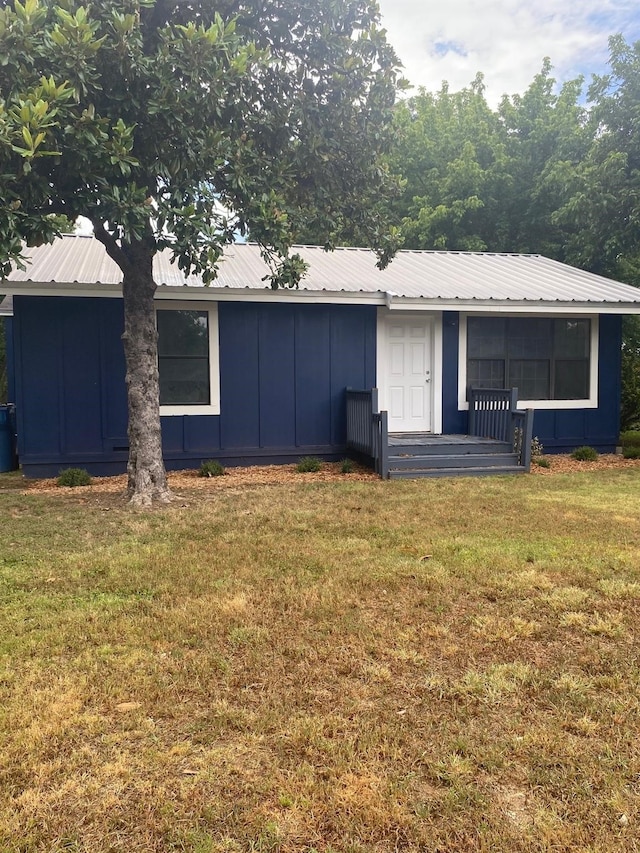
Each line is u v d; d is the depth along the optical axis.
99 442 9.38
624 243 13.20
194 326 9.70
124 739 2.53
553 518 6.24
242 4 6.73
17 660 3.17
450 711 2.75
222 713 2.71
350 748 2.48
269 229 6.42
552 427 11.31
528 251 20.25
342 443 10.46
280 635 3.47
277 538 5.47
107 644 3.36
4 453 10.27
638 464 10.23
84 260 10.02
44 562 4.80
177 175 5.98
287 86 7.04
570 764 2.40
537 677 3.04
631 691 2.92
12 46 5.01
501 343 11.05
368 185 7.65
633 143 12.42
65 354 9.19
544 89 21.12
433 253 14.08
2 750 2.45
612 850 1.99
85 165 5.46
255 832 2.05
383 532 5.67
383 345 10.55
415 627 3.58
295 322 10.12
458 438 10.15
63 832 2.04
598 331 11.38
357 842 2.02
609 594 4.08
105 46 5.39
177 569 4.59
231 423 9.94
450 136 21.64
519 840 2.03
